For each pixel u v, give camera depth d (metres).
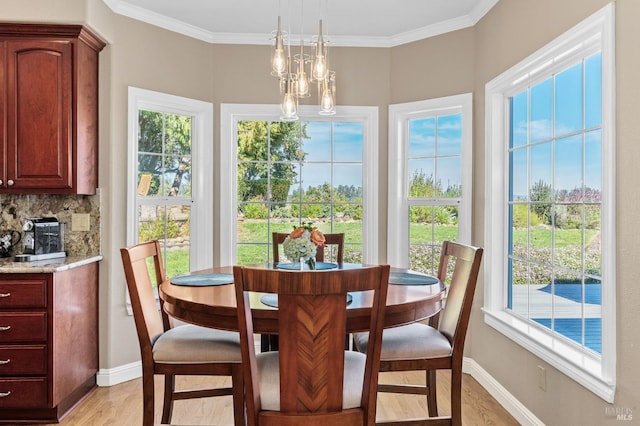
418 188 3.60
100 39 2.95
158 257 2.32
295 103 2.50
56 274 2.51
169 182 3.46
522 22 2.53
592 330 2.07
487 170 3.00
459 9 3.13
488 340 2.97
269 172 3.78
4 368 2.48
